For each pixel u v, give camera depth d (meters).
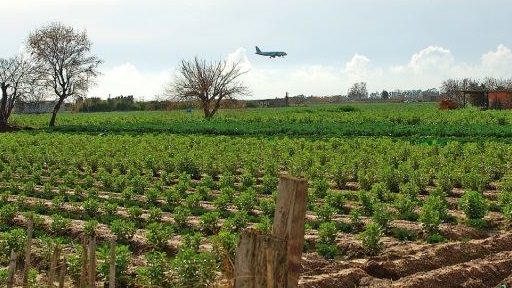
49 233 22.52
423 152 42.25
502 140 51.62
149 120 95.12
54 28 85.38
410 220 24.41
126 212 26.20
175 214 24.36
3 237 19.09
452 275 16.11
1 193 31.00
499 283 16.55
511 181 29.95
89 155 45.53
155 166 40.56
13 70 80.38
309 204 26.73
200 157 41.88
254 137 60.16
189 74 90.19
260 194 31.38
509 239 20.30
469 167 35.06
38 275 17.47
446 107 108.81
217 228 23.00
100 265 16.34
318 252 19.66
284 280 9.16
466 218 24.12
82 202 28.73
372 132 61.88
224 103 91.31
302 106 167.12
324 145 48.62
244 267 9.26
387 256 18.27
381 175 32.78
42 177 38.62
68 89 86.19
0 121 79.81
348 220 24.36
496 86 160.38
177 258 15.84
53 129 76.75
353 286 15.80
